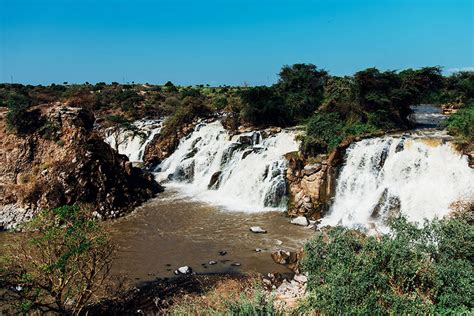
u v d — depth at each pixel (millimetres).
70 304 18281
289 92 57906
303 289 19188
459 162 28641
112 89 108688
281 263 24031
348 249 13977
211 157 46938
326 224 31172
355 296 11773
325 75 59875
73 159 35750
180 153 52750
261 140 46719
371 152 32750
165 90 111750
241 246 26938
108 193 35500
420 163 30297
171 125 58469
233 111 58250
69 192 34281
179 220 32750
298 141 40719
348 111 43344
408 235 14648
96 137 38438
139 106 85812
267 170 37781
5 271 16344
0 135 39031
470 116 35000
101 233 18562
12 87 91312
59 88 102062
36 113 39594
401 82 43406
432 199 28016
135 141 60500
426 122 50469
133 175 40625
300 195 34625
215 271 23172
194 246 27062
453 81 64812
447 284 12461
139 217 33688
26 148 37625
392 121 42438
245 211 35156
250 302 12570
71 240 16812
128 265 24062
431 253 13922
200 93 98812
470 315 11078
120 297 19859
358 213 30641
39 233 18016
